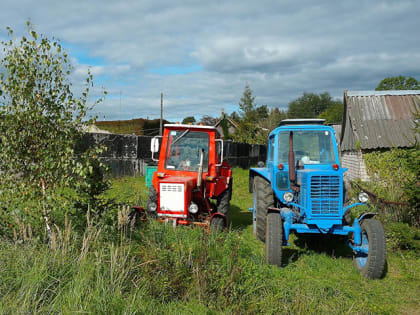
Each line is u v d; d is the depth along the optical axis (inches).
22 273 148.9
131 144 626.5
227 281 163.8
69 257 165.0
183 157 290.4
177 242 205.3
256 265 195.5
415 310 168.9
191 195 257.3
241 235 274.5
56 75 195.2
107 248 181.5
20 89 186.5
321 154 252.7
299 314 150.4
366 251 208.4
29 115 184.7
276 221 215.3
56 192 214.1
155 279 163.5
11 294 138.0
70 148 197.2
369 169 528.4
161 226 234.7
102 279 147.3
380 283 197.8
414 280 203.8
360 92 634.2
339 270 214.4
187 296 159.3
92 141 545.6
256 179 281.7
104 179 231.0
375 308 164.2
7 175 189.2
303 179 221.8
